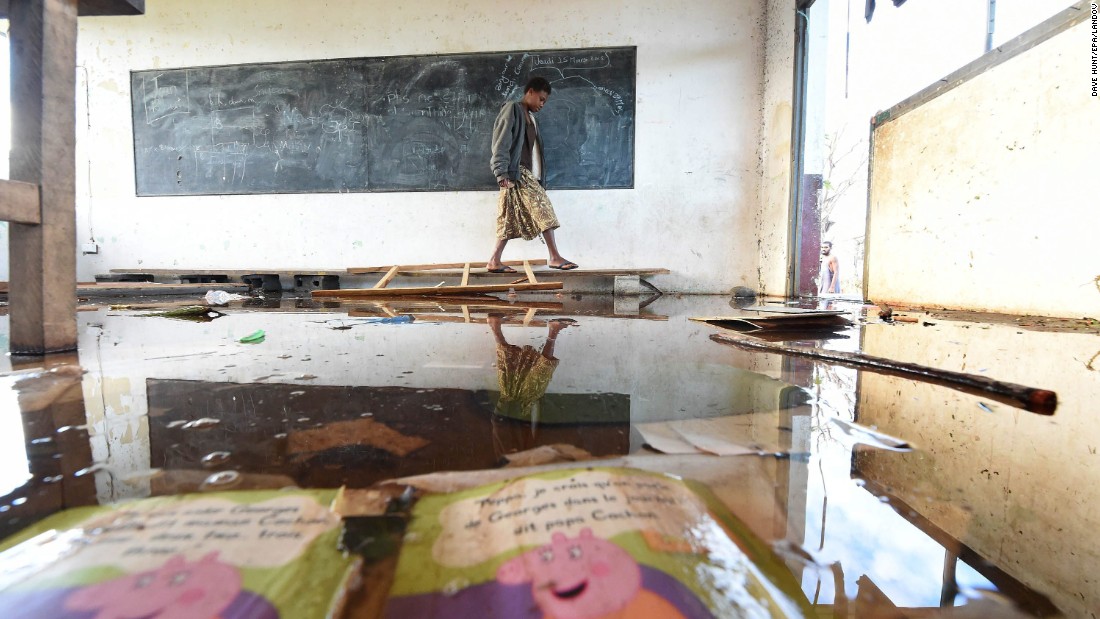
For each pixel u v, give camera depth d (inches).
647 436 21.4
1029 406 27.2
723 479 16.8
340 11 156.5
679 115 152.9
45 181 43.3
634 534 12.7
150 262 165.9
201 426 23.0
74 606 10.2
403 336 54.2
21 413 25.3
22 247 43.4
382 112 158.2
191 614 10.0
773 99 141.6
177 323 67.9
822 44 128.1
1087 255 63.3
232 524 13.7
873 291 110.0
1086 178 62.9
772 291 142.0
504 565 11.4
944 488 16.7
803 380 33.1
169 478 17.0
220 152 161.8
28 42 42.1
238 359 40.4
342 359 40.3
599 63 153.0
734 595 10.6
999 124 76.0
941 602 10.7
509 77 155.0
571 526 13.1
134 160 163.8
